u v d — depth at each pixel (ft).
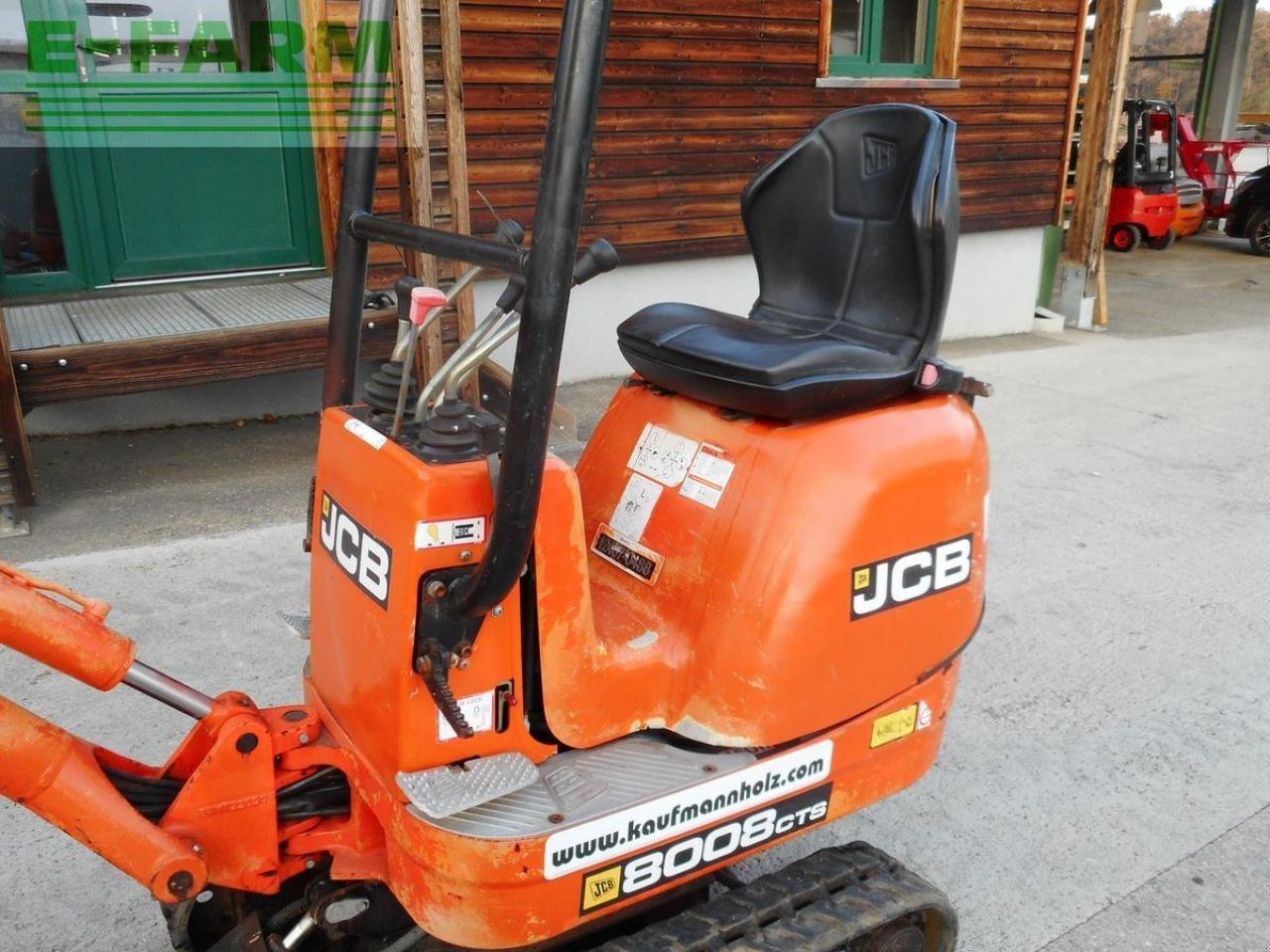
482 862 5.35
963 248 27.25
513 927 5.58
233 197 18.38
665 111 21.06
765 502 6.24
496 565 4.99
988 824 9.31
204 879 5.58
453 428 5.34
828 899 6.62
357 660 5.82
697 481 6.61
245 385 18.70
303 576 12.91
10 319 15.74
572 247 4.66
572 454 16.40
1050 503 16.35
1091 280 29.30
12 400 13.52
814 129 7.75
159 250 18.04
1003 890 8.54
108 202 17.48
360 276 6.60
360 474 5.69
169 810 5.77
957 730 10.64
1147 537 15.20
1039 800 9.64
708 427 6.72
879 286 7.25
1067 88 27.27
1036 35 26.18
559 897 5.61
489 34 18.62
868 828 9.21
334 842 6.22
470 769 5.56
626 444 7.22
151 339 14.48
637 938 6.12
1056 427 20.06
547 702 5.81
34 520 14.32
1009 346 27.09
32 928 7.76
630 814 5.71
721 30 21.17
